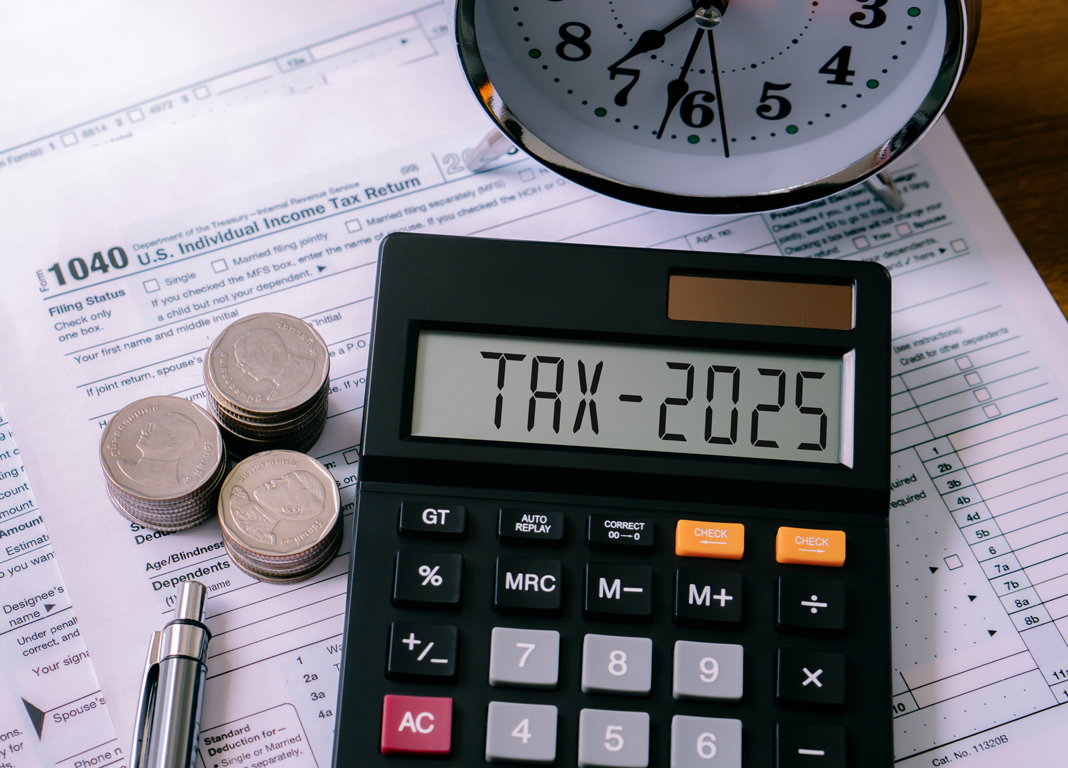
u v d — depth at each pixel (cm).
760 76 50
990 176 61
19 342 54
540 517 46
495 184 60
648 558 46
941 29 46
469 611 45
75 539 51
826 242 59
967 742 48
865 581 46
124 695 48
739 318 48
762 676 45
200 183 58
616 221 59
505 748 43
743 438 47
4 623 49
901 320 57
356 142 60
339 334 56
